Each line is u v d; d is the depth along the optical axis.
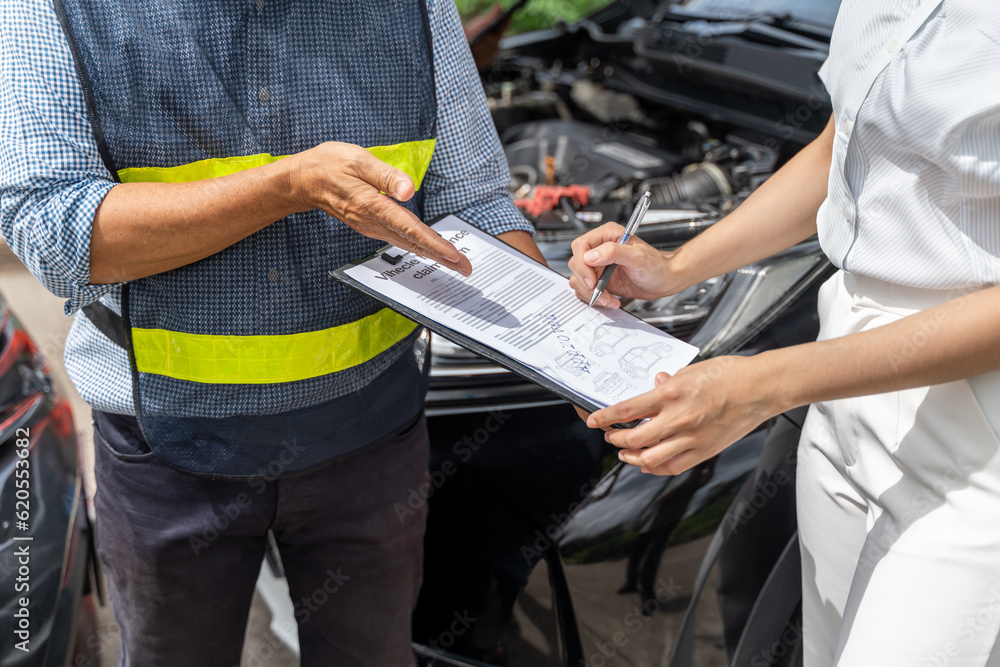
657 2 3.14
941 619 0.82
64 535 1.36
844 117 0.89
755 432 1.24
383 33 0.94
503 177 1.15
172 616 1.07
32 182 0.83
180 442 0.97
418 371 1.13
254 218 0.86
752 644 1.28
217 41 0.86
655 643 1.29
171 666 1.10
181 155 0.89
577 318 0.97
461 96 1.06
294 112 0.91
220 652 1.13
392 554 1.14
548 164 2.30
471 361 1.40
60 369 2.40
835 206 0.95
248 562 1.09
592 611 1.29
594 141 2.61
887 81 0.82
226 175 0.87
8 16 0.82
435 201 1.12
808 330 1.26
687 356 0.93
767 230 1.10
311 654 1.22
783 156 2.08
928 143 0.78
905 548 0.85
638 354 0.92
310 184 0.84
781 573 1.25
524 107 2.91
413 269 0.95
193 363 0.95
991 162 0.75
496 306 0.94
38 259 0.86
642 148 2.57
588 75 2.90
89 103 0.84
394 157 0.99
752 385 0.78
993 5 0.73
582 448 1.32
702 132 2.51
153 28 0.84
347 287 0.98
